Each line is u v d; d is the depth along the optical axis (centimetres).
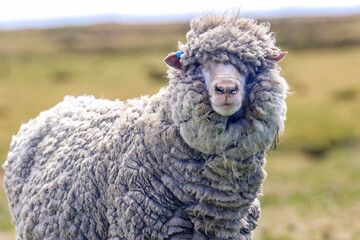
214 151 600
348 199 2169
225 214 621
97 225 668
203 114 587
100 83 6894
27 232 748
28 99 6169
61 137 766
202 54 605
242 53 601
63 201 693
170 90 641
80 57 8600
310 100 6131
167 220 619
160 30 10650
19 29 10850
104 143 673
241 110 605
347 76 6981
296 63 7944
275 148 638
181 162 614
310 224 1675
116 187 636
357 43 9138
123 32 10475
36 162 792
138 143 639
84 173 676
